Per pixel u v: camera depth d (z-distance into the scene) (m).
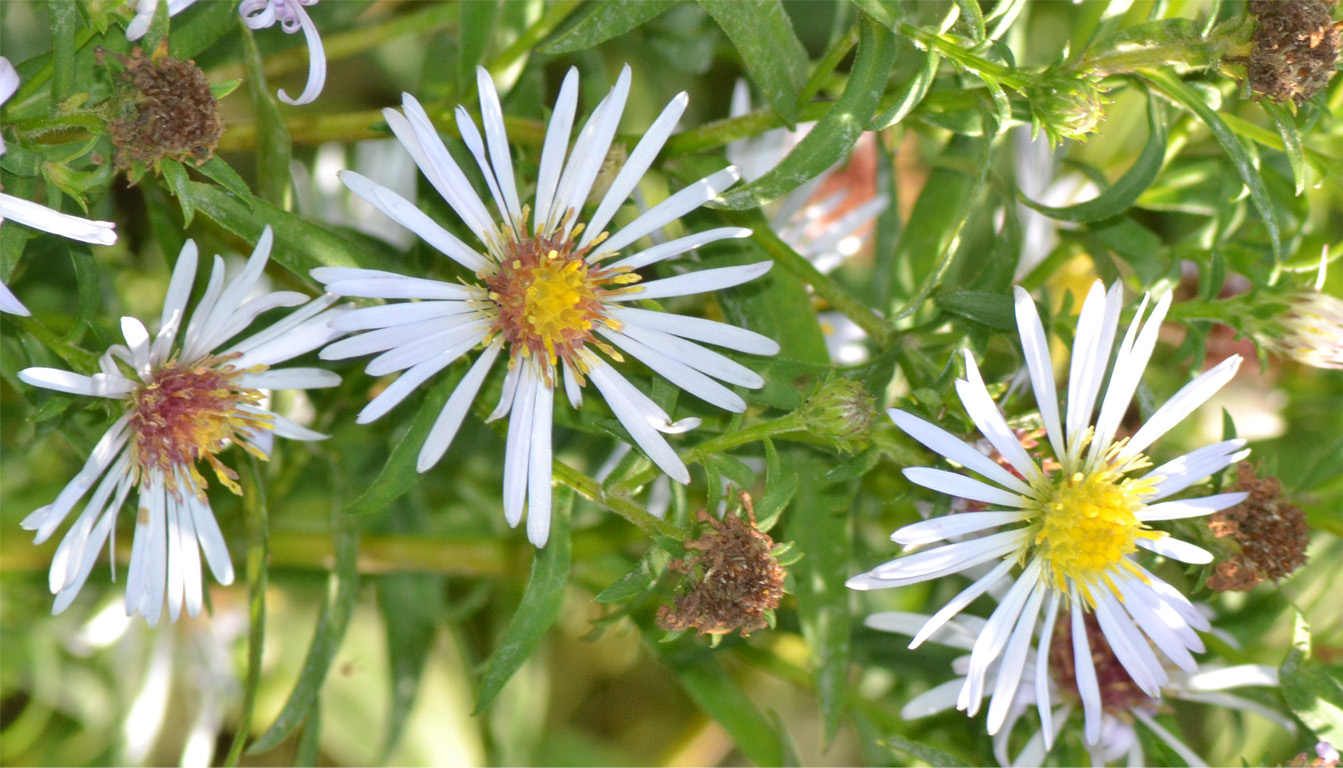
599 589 0.24
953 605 0.21
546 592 0.21
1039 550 0.21
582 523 0.25
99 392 0.21
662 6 0.21
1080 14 0.25
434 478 0.25
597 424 0.21
